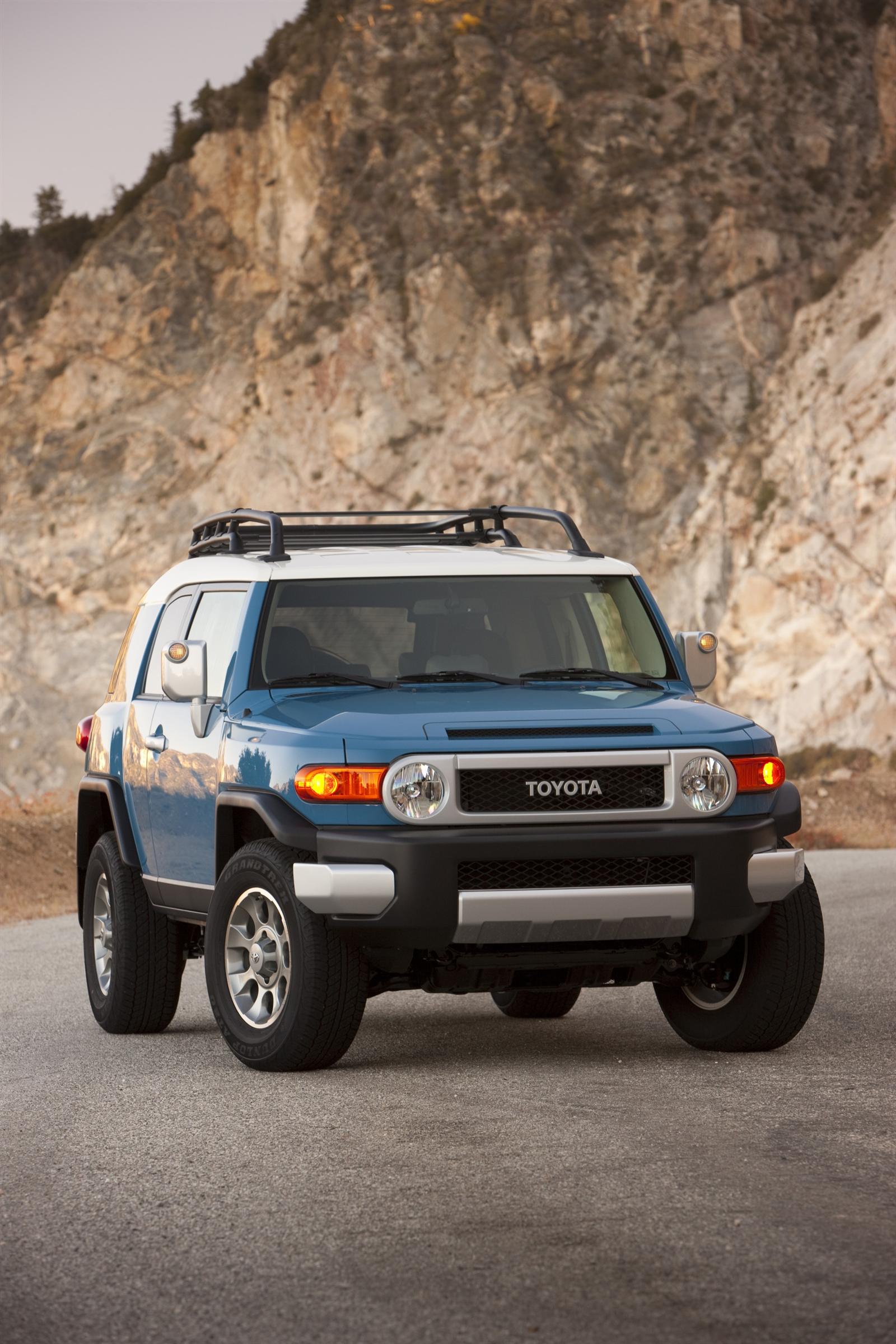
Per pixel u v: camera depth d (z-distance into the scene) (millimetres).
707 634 13477
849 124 104938
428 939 11008
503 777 11203
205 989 17266
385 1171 8586
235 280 111438
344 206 106438
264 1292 6691
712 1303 6363
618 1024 13930
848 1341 5926
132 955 13906
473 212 103500
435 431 97000
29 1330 6348
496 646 13242
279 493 98500
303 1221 7699
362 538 15094
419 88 109125
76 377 109938
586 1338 6047
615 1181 8227
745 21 107250
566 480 92750
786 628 84312
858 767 77812
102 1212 8008
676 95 106062
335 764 11258
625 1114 9867
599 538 91062
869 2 109938
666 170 103188
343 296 103562
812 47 107000
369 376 99438
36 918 27203
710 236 100500
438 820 11078
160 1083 11414
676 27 108000
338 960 11242
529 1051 12531
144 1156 9164
